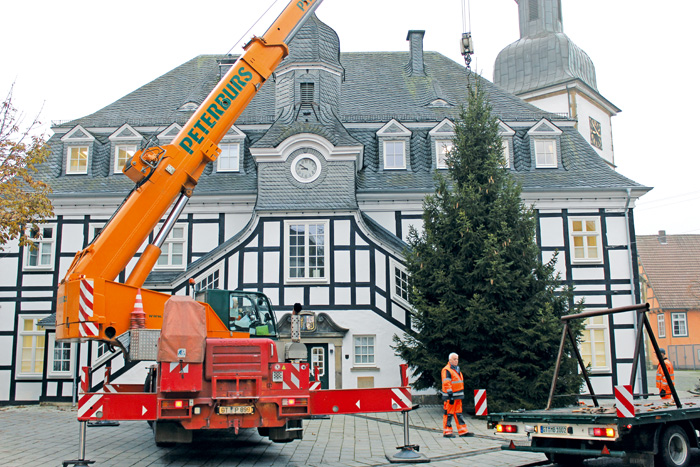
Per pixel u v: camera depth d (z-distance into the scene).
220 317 13.63
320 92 25.19
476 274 17.89
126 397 10.27
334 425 16.58
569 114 36.88
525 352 17.39
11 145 18.81
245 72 13.47
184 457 11.49
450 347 18.38
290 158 23.14
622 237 25.14
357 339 22.16
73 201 24.72
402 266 22.47
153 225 11.98
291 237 22.61
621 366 24.30
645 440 9.63
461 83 30.81
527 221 18.59
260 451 12.27
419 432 15.27
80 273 11.21
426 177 25.86
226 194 24.69
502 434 10.69
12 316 24.12
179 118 27.41
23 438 13.78
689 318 54.31
